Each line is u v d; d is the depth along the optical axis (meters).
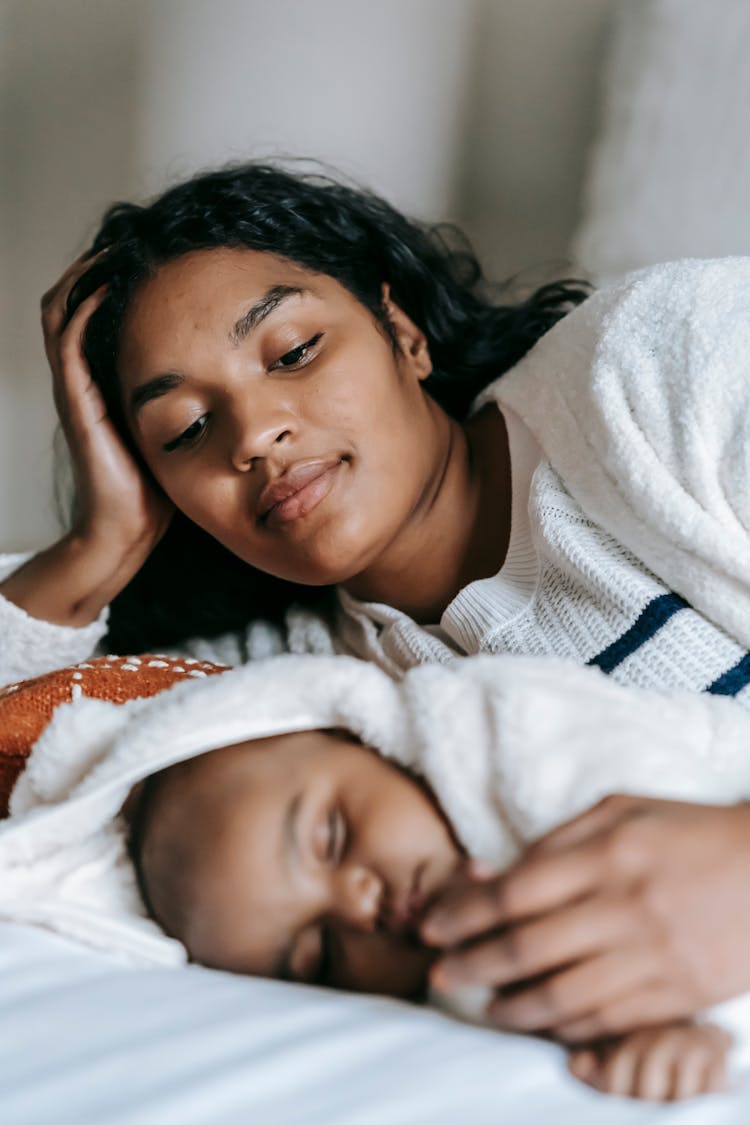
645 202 1.44
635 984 0.46
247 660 1.17
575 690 0.62
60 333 1.03
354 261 1.03
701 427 0.81
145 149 1.72
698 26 1.39
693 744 0.61
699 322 0.84
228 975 0.56
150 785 0.66
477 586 0.92
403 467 0.92
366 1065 0.46
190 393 0.90
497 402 1.04
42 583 1.06
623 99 1.49
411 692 0.63
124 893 0.65
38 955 0.57
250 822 0.59
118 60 1.69
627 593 0.81
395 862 0.57
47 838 0.65
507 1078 0.45
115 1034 0.48
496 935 0.48
